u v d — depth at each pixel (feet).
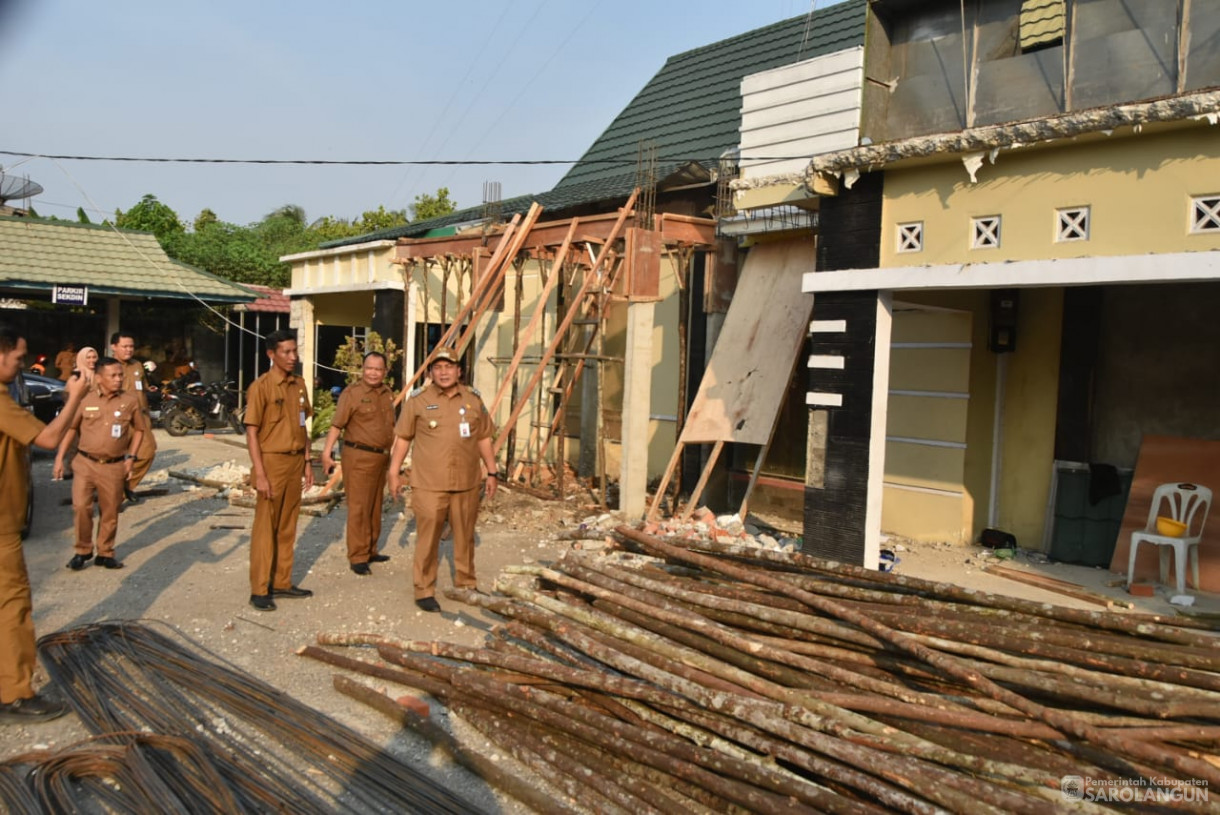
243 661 17.79
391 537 29.81
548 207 47.39
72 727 14.62
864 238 26.68
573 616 16.39
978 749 11.51
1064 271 22.17
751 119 35.96
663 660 14.23
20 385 32.55
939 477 32.60
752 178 34.86
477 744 14.38
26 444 14.70
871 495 26.27
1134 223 21.35
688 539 18.76
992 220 23.95
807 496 27.91
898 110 27.99
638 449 32.81
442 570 25.38
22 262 61.00
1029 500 31.53
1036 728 11.28
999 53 25.82
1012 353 32.07
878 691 12.73
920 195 25.48
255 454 20.99
